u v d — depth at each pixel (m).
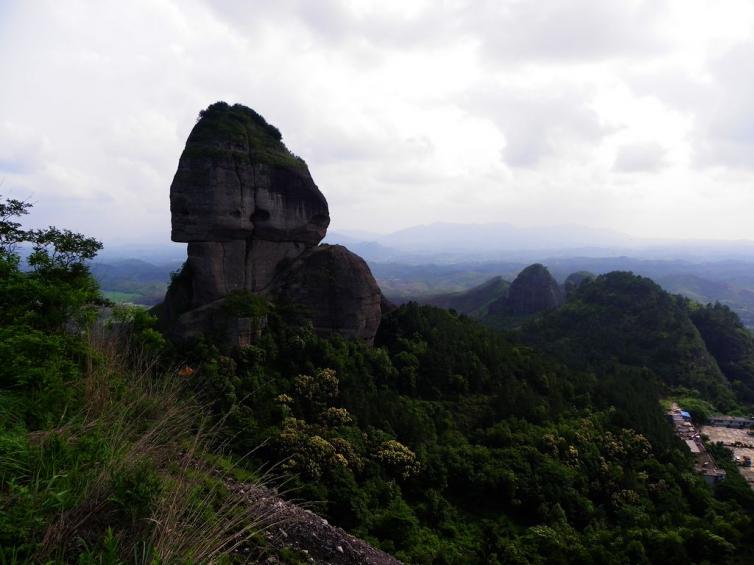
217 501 9.77
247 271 35.25
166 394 12.40
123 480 7.66
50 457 7.69
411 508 25.11
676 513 31.84
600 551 25.38
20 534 5.95
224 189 33.03
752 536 29.20
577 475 31.58
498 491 28.39
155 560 6.04
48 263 17.22
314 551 11.41
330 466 23.33
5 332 11.19
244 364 29.95
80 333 14.02
